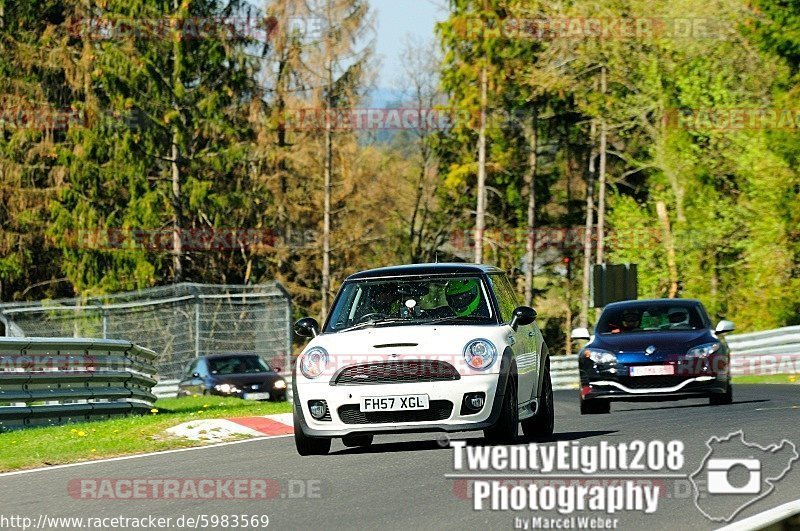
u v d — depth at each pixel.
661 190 132.38
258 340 100.38
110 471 32.84
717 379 49.16
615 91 134.62
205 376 82.75
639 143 136.50
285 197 152.12
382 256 174.25
